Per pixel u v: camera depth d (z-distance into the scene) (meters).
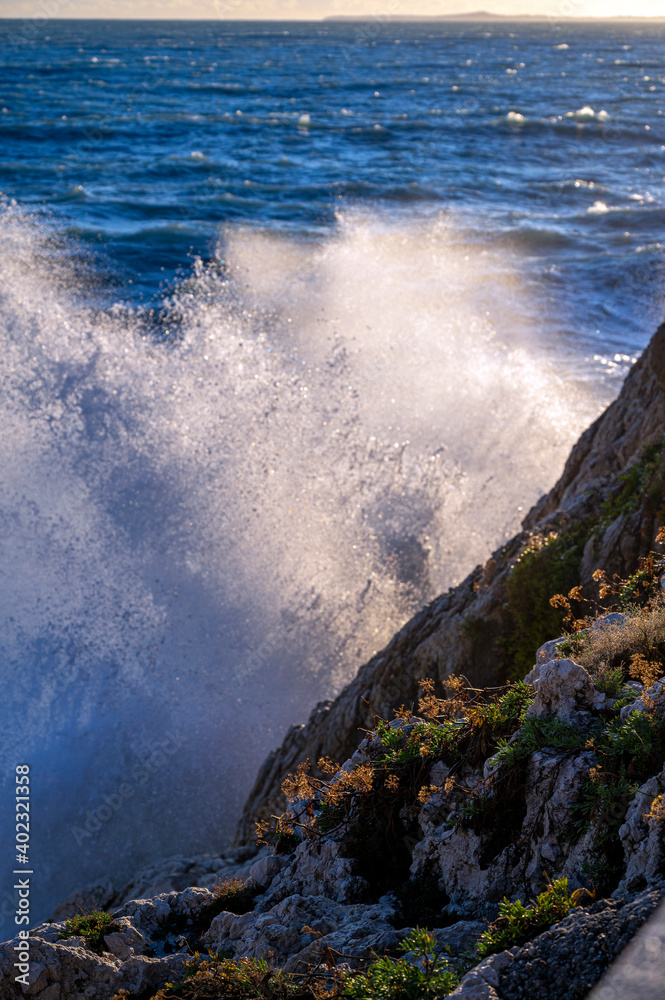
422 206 48.53
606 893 4.06
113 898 10.16
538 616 9.59
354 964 4.19
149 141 68.06
